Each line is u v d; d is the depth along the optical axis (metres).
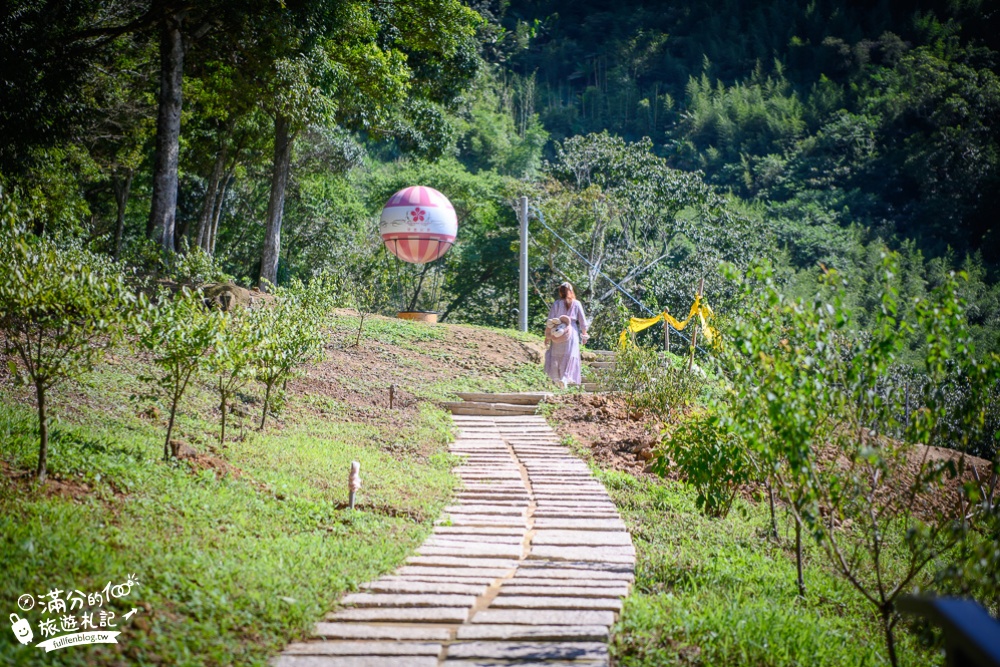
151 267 19.34
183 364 10.18
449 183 53.50
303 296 17.14
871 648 7.33
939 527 6.63
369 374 18.19
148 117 31.25
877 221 90.88
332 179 45.34
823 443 7.63
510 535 9.77
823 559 10.13
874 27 138.50
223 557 7.59
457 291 51.38
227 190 42.38
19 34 20.25
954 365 6.66
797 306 6.88
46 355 8.89
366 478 11.62
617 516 10.70
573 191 41.94
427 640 6.39
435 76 29.42
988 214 89.50
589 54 150.25
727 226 43.28
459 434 15.53
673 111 127.19
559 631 6.51
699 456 9.30
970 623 2.24
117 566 6.72
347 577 7.75
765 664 6.37
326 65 22.28
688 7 154.38
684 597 7.89
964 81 104.88
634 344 17.69
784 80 130.62
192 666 5.41
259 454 11.76
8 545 6.64
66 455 9.31
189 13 21.14
